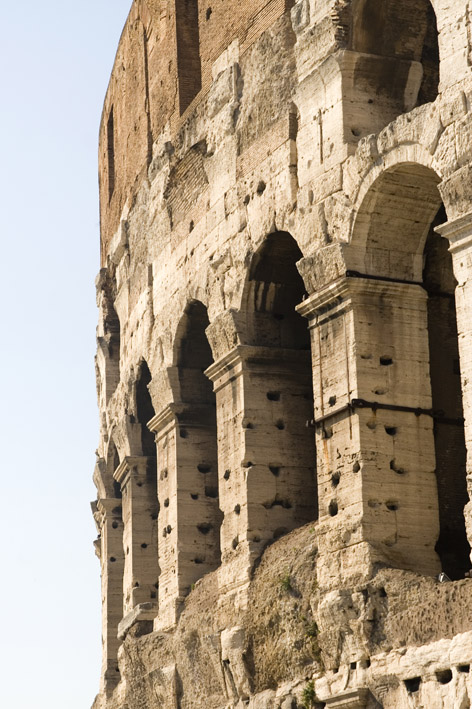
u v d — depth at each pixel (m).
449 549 54.34
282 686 56.03
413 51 56.31
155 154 74.94
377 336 53.88
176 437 69.12
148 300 74.25
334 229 54.94
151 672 67.81
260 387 61.53
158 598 73.56
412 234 54.47
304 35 57.88
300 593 55.09
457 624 47.25
